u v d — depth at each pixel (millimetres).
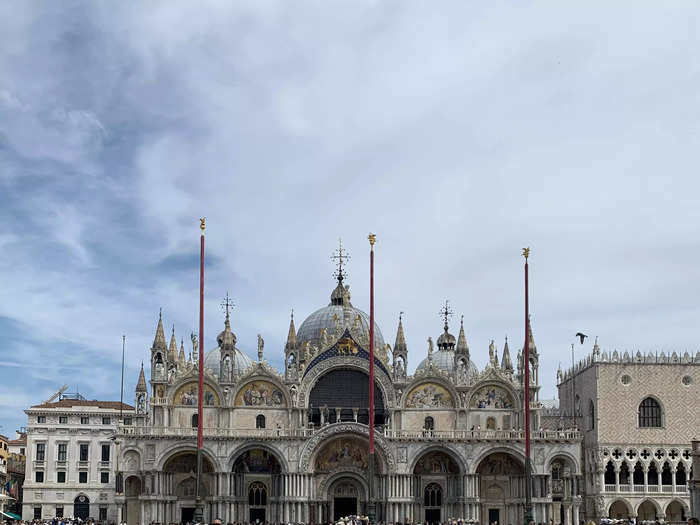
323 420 132000
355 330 134750
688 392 137000
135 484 129625
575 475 130375
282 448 128625
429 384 134875
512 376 135000
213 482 128750
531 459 130250
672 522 126438
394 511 127875
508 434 131250
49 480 159000
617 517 134875
